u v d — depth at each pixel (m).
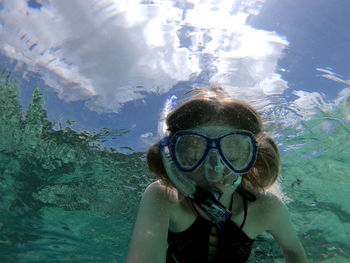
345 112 1.23
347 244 1.20
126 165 1.25
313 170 1.18
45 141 1.28
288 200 1.19
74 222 1.43
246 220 0.60
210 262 0.60
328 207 1.21
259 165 0.59
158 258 0.54
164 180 0.58
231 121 0.50
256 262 0.94
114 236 1.44
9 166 1.35
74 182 1.35
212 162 0.47
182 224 0.59
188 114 0.50
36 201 1.40
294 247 0.67
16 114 1.26
